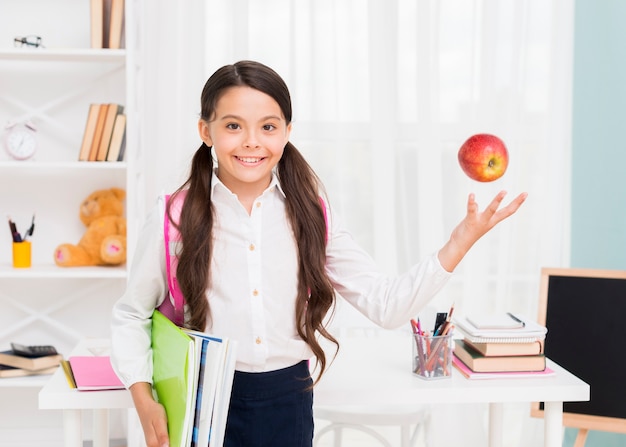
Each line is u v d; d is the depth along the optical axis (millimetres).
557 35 2824
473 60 2814
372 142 2801
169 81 2721
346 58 2793
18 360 2602
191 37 2723
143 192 2740
